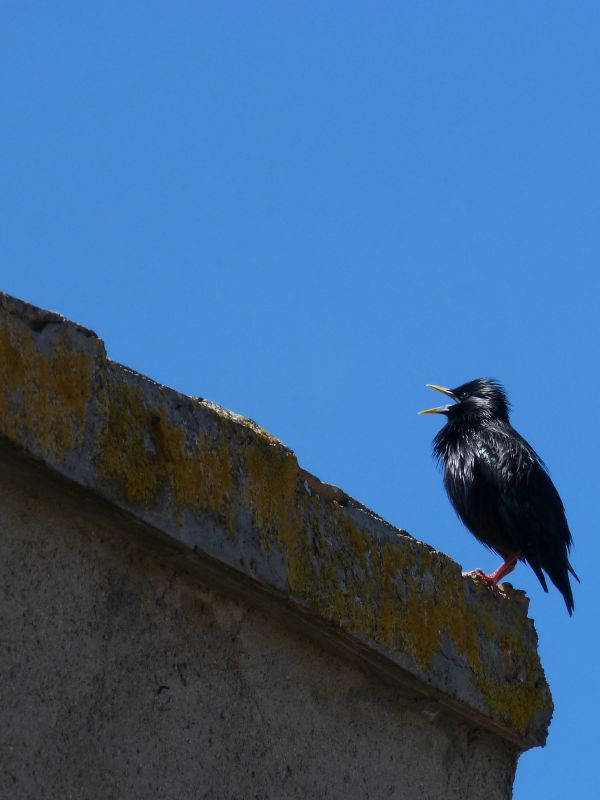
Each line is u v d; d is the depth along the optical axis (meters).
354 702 8.00
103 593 6.59
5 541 6.13
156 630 6.85
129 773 6.52
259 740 7.31
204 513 6.85
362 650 7.75
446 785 8.50
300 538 7.46
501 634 8.88
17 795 5.95
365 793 7.89
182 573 7.03
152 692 6.76
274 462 7.41
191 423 6.93
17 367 5.94
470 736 8.73
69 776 6.22
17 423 5.88
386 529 8.23
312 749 7.63
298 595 7.30
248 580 7.07
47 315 6.19
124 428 6.51
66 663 6.32
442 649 8.27
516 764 9.05
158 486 6.61
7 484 6.16
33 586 6.23
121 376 6.57
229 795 7.04
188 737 6.89
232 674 7.25
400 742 8.24
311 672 7.75
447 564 8.63
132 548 6.77
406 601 8.11
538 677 9.07
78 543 6.48
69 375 6.23
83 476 6.21
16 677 6.06
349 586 7.69
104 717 6.47
